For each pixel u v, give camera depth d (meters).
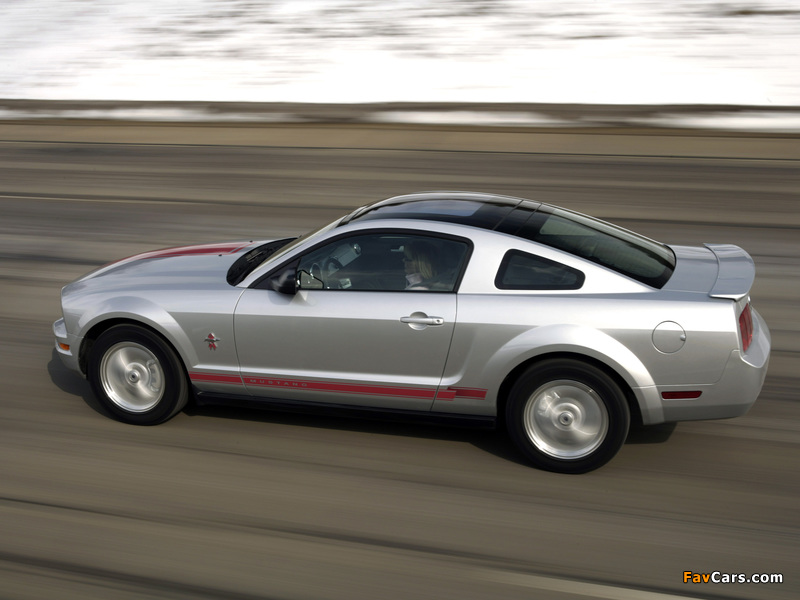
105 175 13.83
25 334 7.07
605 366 4.56
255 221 10.67
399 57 21.47
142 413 5.30
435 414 4.92
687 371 4.46
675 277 4.75
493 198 5.41
